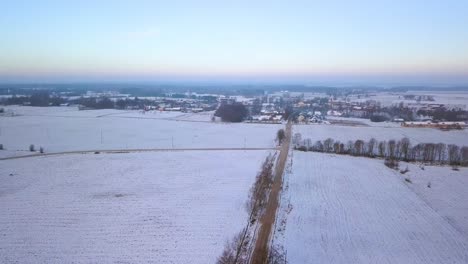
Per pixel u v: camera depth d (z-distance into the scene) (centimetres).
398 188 8856
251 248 5706
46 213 6988
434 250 5853
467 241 6200
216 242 5809
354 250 5769
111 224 6481
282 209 7319
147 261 5222
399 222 6900
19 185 8700
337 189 8650
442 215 7312
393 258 5553
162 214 6931
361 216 7131
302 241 6009
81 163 10838
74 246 5684
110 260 5253
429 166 10994
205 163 10888
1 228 6341
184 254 5419
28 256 5391
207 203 7500
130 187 8562
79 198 7800
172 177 9381
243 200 7694
